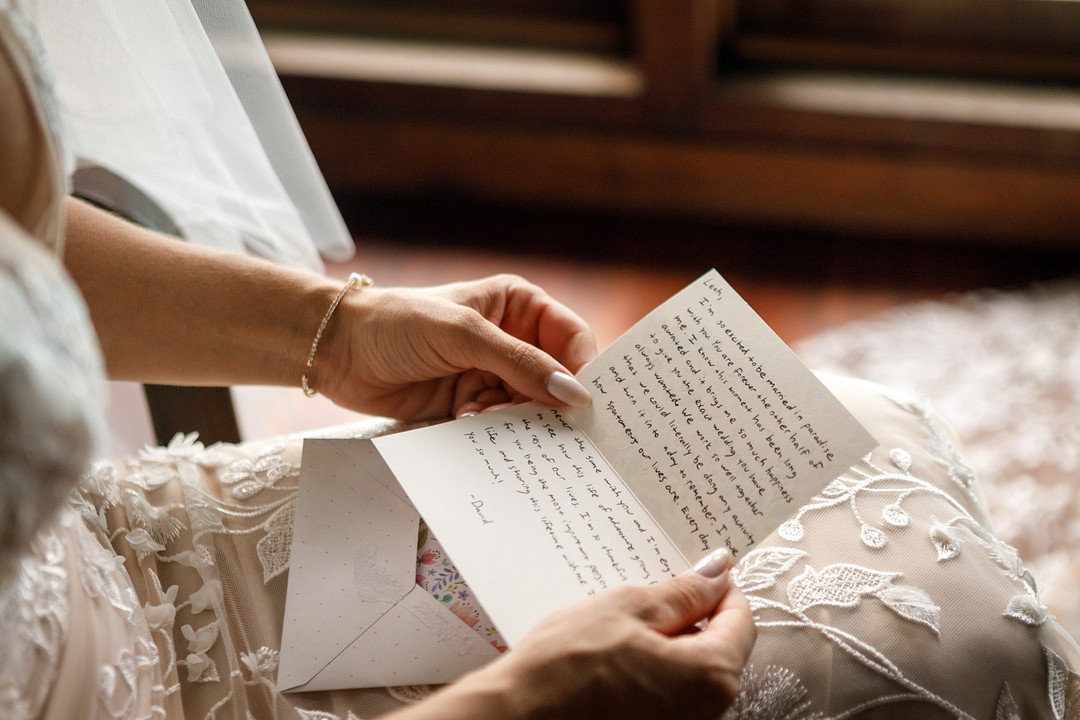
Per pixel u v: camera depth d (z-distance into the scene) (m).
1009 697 0.56
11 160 0.42
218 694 0.59
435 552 0.64
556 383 0.64
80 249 0.69
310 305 0.74
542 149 1.79
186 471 0.71
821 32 1.65
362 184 1.92
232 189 0.97
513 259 1.78
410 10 1.77
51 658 0.47
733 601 0.54
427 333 0.70
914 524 0.64
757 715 0.55
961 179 1.65
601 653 0.47
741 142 1.69
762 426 0.59
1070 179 1.59
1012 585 0.61
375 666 0.59
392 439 0.60
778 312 1.66
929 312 1.63
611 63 1.73
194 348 0.74
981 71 1.63
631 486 0.60
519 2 1.72
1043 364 1.53
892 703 0.55
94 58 0.78
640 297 1.69
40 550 0.49
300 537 0.63
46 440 0.34
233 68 0.92
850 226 1.77
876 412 0.75
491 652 0.59
